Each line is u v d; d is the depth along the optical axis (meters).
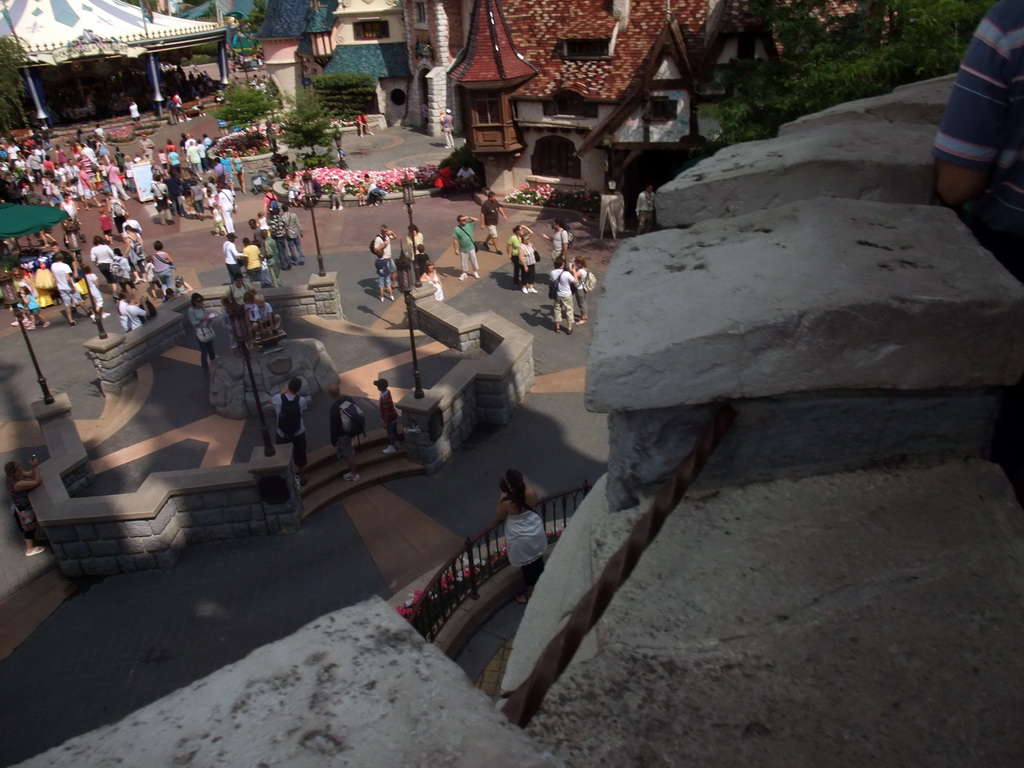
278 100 45.81
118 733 1.17
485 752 1.11
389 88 53.00
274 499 13.93
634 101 28.58
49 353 21.92
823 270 1.84
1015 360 1.74
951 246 1.92
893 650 1.63
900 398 1.85
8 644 12.32
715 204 2.56
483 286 24.25
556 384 18.44
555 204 32.22
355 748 1.13
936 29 16.23
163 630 12.43
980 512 1.82
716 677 1.66
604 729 1.61
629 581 1.85
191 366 20.08
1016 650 1.61
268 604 12.78
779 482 1.95
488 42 32.06
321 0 52.44
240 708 1.20
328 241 29.81
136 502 13.27
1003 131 1.98
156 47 57.16
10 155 42.34
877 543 1.80
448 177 35.19
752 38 27.08
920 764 1.49
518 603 9.95
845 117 3.20
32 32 53.44
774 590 1.77
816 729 1.56
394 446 15.70
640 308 1.91
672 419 1.92
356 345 20.70
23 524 14.10
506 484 9.33
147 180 37.06
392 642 1.31
